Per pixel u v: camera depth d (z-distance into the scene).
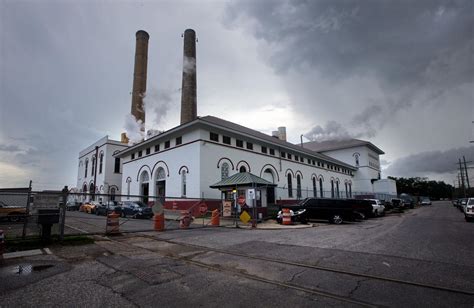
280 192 33.25
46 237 9.73
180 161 26.11
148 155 31.06
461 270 6.34
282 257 7.81
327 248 9.10
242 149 28.64
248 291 5.08
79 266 6.80
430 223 18.47
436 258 7.55
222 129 25.80
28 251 8.45
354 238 11.34
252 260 7.46
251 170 29.38
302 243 10.16
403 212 35.03
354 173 60.50
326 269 6.49
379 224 18.12
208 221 19.77
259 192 20.86
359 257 7.73
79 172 51.56
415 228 15.22
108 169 40.66
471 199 20.41
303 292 5.03
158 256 7.96
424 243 9.97
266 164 31.81
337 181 51.16
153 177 29.64
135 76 46.81
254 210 16.55
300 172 38.84
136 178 32.78
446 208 46.22
